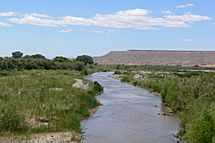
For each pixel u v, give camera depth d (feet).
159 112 173.58
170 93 192.24
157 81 301.43
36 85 221.87
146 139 118.73
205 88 163.73
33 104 149.38
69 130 122.01
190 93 170.09
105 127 136.56
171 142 114.93
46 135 112.88
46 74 357.82
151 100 221.05
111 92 264.31
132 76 416.87
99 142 113.60
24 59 464.65
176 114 168.55
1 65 366.43
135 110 179.01
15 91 182.60
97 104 194.08
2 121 110.83
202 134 95.71
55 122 125.70
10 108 121.39
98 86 264.11
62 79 284.41
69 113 141.38
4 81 231.09
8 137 105.81
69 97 173.58
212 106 117.08
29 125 118.32
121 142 114.32
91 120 150.41
